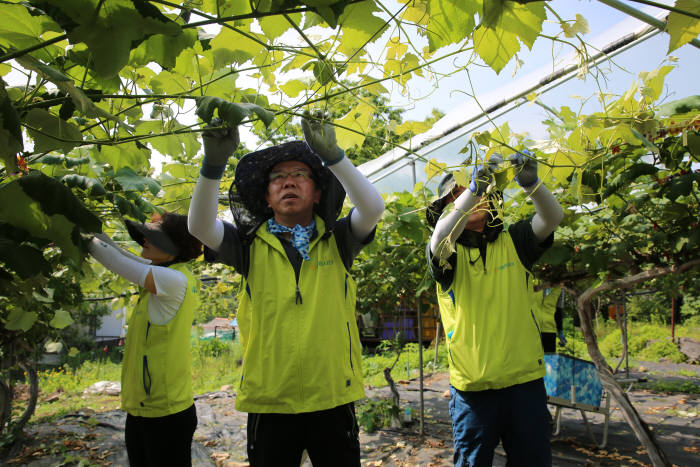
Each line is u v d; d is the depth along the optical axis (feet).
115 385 26.63
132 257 6.66
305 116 4.00
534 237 7.62
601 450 13.37
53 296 9.04
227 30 3.31
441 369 27.07
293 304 6.04
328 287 6.26
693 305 45.06
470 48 3.36
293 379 5.87
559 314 15.88
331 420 6.02
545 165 5.55
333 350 6.07
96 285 10.90
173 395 7.79
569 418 17.02
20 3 2.90
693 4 2.68
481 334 7.20
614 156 6.59
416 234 10.78
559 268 10.77
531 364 7.16
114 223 8.67
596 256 9.06
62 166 5.93
